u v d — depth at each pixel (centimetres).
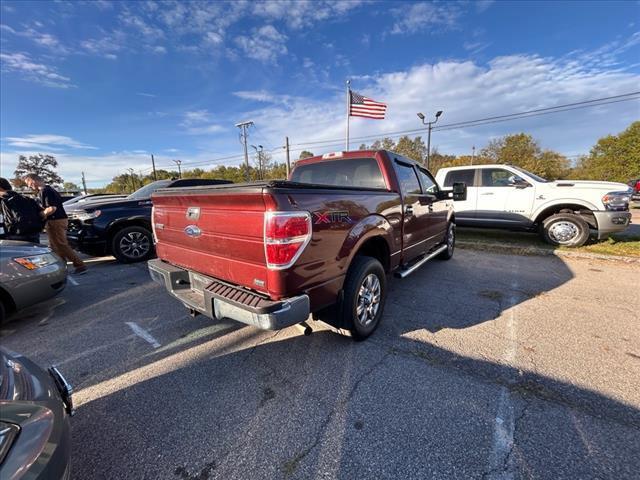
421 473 150
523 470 150
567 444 164
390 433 175
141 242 624
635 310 338
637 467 150
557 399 199
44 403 130
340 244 229
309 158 400
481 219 723
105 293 432
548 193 646
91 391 220
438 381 220
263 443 171
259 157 4438
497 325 307
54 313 365
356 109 1370
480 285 429
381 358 251
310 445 168
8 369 141
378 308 292
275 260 185
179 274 270
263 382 224
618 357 247
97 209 573
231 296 209
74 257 531
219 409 198
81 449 170
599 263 536
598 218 598
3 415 114
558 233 643
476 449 163
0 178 479
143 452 168
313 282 210
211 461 161
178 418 192
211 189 212
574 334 286
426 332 294
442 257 562
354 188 253
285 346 273
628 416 184
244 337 292
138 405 204
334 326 263
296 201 192
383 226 290
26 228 488
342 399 204
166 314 354
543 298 377
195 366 247
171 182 724
